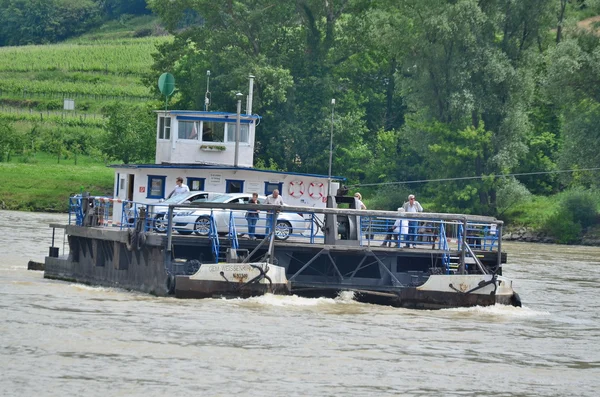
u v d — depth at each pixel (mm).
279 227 102562
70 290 98062
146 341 71500
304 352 70812
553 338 83500
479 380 65688
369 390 61312
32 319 78062
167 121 133500
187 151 132125
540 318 94438
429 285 94562
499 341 80250
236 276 91000
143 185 124125
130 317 81000
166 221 101625
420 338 79125
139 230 96938
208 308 86875
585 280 138750
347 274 97312
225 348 70562
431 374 66500
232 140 133250
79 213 114250
